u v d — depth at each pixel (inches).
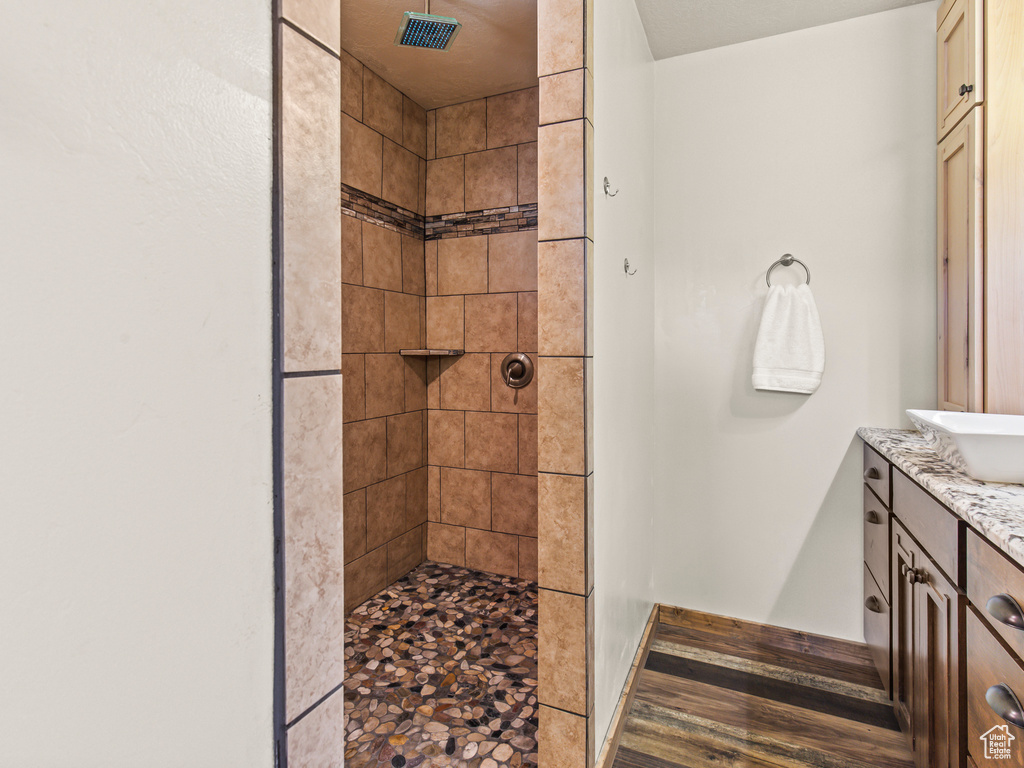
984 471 44.1
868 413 76.5
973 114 61.1
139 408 11.7
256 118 14.6
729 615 84.7
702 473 85.3
